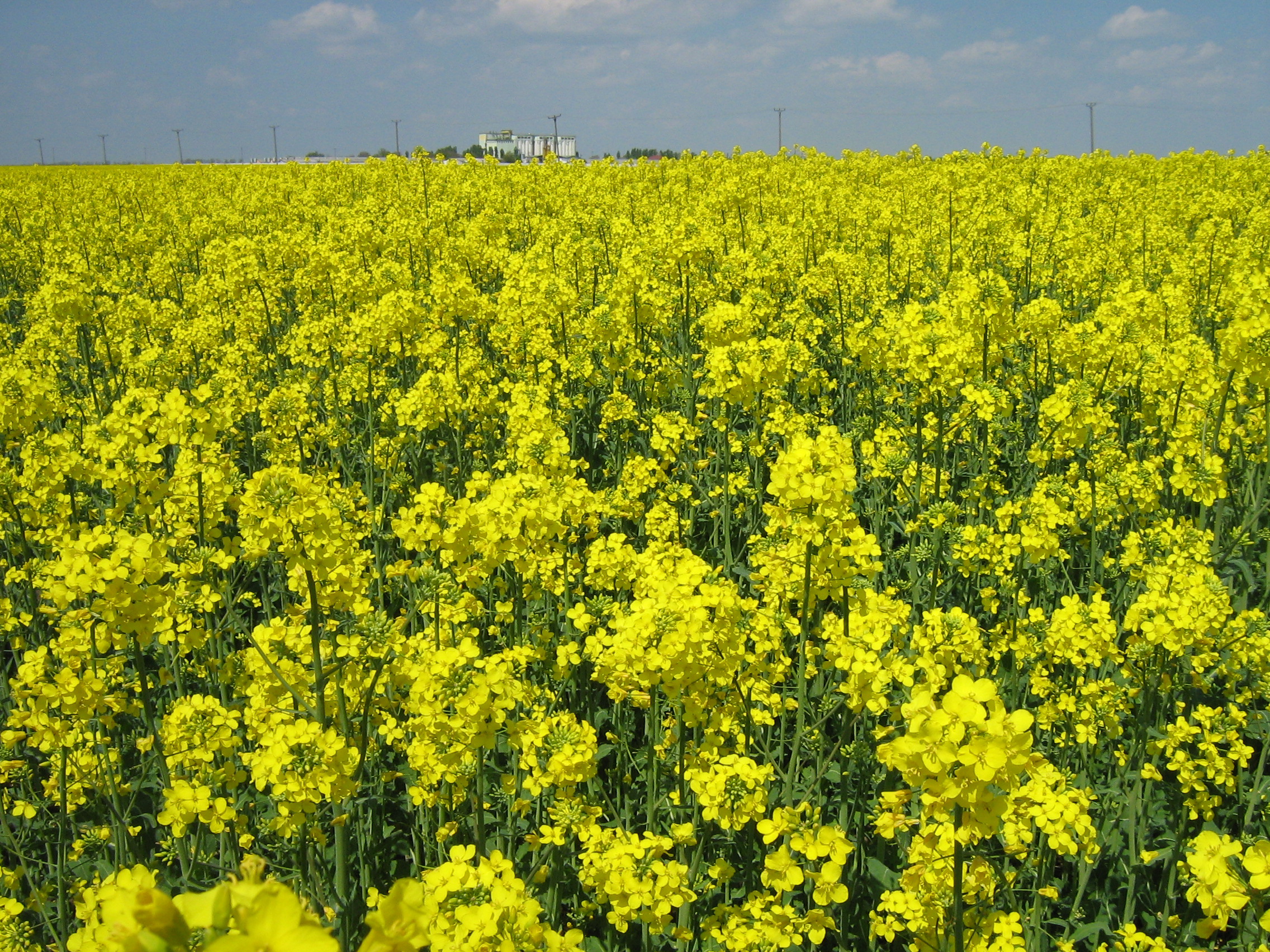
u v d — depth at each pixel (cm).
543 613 594
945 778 248
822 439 437
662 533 712
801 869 375
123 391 1067
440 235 1783
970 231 1661
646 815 500
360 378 1018
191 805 378
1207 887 322
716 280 1452
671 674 401
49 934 454
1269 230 1730
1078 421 729
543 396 871
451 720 379
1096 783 533
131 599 402
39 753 550
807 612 435
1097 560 725
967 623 505
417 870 443
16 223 2584
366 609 451
